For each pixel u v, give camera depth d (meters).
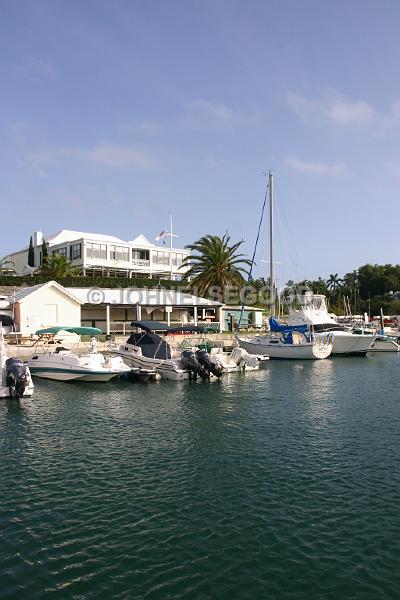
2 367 23.48
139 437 16.31
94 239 71.06
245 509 10.69
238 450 14.83
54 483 12.16
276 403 22.30
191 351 30.81
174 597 7.59
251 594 7.67
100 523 10.03
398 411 20.45
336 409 20.91
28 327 40.94
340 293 128.88
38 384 27.34
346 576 8.16
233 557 8.74
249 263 62.69
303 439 16.06
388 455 14.35
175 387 27.05
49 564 8.52
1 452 14.62
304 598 7.59
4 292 51.81
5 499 11.20
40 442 15.70
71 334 41.69
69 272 63.41
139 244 77.56
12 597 7.58
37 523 10.04
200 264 61.72
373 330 58.72
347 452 14.63
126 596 7.61
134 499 11.20
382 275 122.44
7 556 8.77
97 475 12.70
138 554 8.83
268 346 41.44
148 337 31.08
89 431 17.09
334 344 44.69
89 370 27.06
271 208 48.81
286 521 10.12
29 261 81.25
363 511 10.60
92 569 8.36
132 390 25.92
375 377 31.28
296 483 12.17
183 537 9.45
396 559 8.70
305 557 8.75
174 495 11.44
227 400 23.05
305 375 32.28
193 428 17.55
